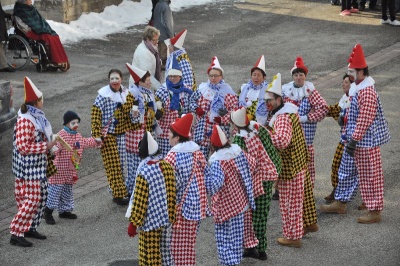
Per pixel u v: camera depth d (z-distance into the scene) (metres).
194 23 41.38
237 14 43.62
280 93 16.34
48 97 28.91
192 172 14.85
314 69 32.75
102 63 33.91
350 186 18.89
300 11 44.22
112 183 19.50
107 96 18.97
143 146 14.34
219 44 37.28
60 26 37.94
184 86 20.17
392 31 39.47
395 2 42.94
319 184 20.81
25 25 31.83
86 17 40.00
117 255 16.84
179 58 21.11
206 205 14.98
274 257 16.70
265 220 16.30
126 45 37.03
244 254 16.58
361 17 42.59
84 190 20.64
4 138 24.72
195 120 19.92
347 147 18.14
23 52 33.91
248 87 19.14
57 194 18.30
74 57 34.72
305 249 17.11
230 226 15.54
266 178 15.86
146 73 19.47
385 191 20.20
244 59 34.66
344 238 17.67
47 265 16.36
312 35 38.94
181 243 15.02
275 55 35.19
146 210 14.30
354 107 18.03
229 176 15.29
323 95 28.86
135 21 41.28
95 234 17.94
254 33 39.44
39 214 17.41
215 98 19.59
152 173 14.20
